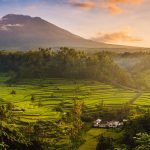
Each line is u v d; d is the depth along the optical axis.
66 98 172.88
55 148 88.12
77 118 122.88
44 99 169.62
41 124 104.81
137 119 95.62
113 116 142.62
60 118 119.31
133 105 157.50
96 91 195.12
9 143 28.17
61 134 101.44
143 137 22.66
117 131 107.69
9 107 122.50
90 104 159.12
